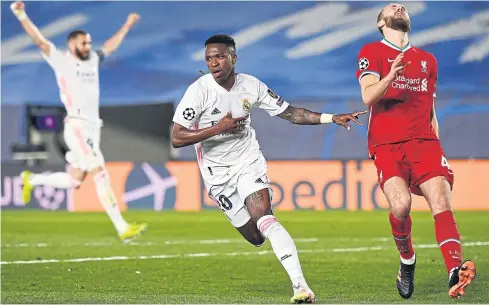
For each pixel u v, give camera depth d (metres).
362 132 51.56
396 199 17.20
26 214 48.91
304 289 16.80
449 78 70.94
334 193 48.38
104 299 18.62
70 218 45.91
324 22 73.94
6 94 73.94
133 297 18.92
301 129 52.19
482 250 28.80
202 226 40.34
